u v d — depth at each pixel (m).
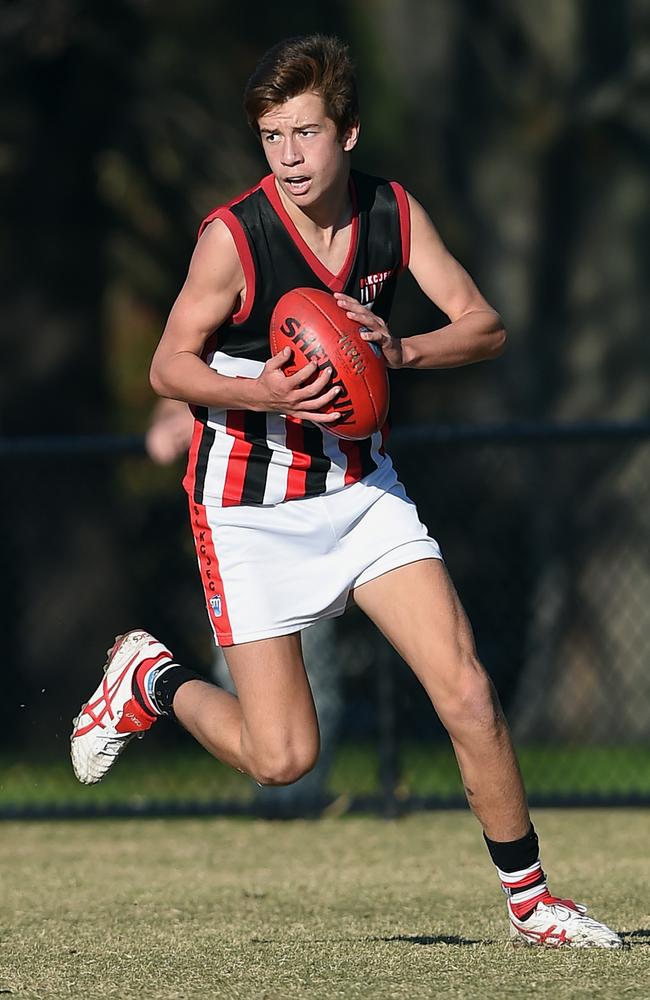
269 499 13.53
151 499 54.19
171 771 32.91
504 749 13.27
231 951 14.16
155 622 36.72
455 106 54.34
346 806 25.61
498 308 55.06
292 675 13.61
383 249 13.54
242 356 13.45
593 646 50.34
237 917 16.42
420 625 13.20
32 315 54.88
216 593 13.75
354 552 13.48
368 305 13.59
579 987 12.02
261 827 24.97
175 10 52.22
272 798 25.69
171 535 37.34
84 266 54.94
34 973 13.23
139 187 53.62
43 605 50.44
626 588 50.53
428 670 13.20
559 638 50.50
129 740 15.38
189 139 52.50
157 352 13.33
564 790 29.50
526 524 50.59
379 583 13.39
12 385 55.00
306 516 13.49
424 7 54.12
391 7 55.03
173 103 51.91
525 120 53.47
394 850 21.97
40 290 54.75
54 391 55.06
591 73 52.91
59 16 48.91
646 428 24.59
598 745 46.75
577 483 50.84
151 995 12.17
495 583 40.44
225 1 54.12
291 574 13.52
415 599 13.24
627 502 50.94
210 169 52.75
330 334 12.55
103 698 15.27
